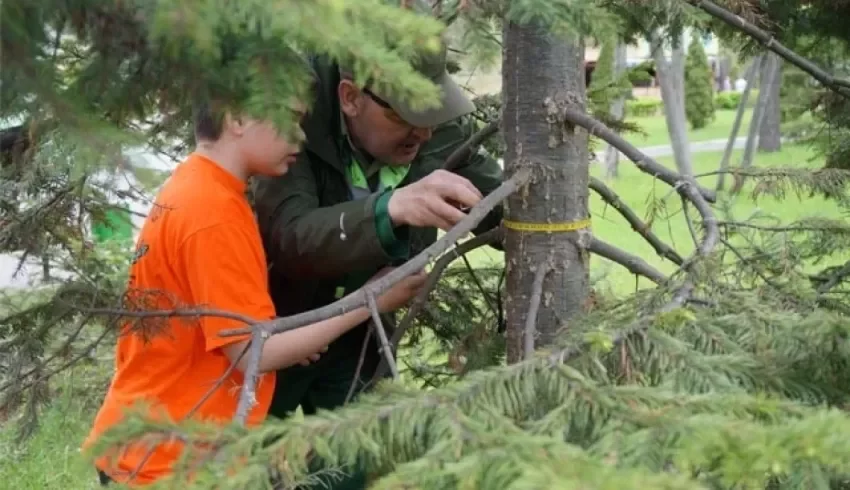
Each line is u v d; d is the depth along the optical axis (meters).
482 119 2.95
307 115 2.09
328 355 2.40
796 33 2.85
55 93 0.99
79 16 0.99
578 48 1.91
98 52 1.04
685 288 1.44
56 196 2.27
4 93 0.98
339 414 1.14
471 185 1.90
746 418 1.03
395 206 1.88
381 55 1.01
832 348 1.22
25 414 2.22
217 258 1.78
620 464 0.97
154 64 1.06
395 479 0.98
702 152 16.14
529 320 1.85
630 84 3.27
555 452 0.93
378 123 2.09
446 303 2.78
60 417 3.11
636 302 1.57
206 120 1.81
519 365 1.23
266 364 1.83
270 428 1.11
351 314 1.89
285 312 2.28
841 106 3.19
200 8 0.91
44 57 0.99
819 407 1.06
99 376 2.75
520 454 0.94
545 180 1.93
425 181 1.89
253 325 1.39
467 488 0.92
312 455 1.14
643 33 2.66
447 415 1.10
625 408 1.08
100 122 0.99
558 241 1.95
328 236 1.94
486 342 2.38
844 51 3.06
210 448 1.11
